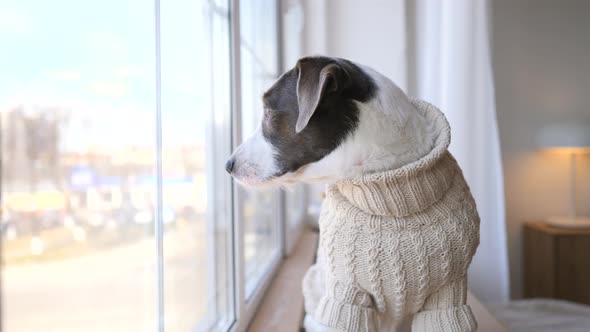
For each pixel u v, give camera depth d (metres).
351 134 1.02
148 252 0.81
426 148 1.05
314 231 2.84
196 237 1.09
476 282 2.54
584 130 2.93
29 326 0.46
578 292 2.89
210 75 1.22
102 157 0.63
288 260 2.10
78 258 0.56
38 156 0.48
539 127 3.33
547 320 2.11
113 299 0.66
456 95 2.41
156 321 0.85
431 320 1.05
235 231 1.24
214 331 1.15
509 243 3.36
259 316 1.40
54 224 0.51
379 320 1.11
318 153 1.05
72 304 0.54
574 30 3.32
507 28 3.29
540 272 3.06
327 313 1.04
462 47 2.40
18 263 0.44
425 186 1.00
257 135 1.12
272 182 1.09
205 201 1.17
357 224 1.02
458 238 1.02
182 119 1.01
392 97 1.06
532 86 3.32
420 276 1.01
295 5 2.73
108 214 0.65
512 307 2.32
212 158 1.24
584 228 2.97
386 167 1.02
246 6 1.61
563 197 3.36
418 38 2.75
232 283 1.23
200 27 1.12
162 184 0.89
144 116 0.81
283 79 1.10
